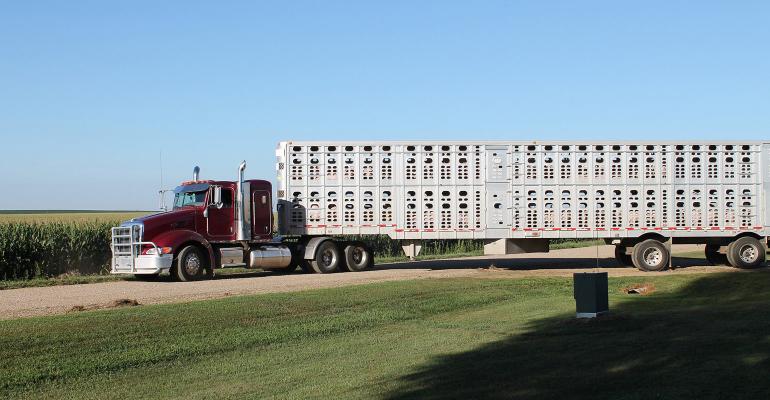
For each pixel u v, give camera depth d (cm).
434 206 2753
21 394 1066
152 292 2134
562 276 2602
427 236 2748
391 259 3816
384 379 1128
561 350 1292
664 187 2758
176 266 2533
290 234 2764
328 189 2759
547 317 1716
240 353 1354
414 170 2758
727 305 1794
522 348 1333
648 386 1003
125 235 2562
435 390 1039
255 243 2738
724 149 2766
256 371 1216
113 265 2588
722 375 1044
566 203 2750
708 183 2766
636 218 2756
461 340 1453
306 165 2764
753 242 2764
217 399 1044
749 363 1106
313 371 1206
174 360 1283
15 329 1385
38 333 1359
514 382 1064
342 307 1836
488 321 1703
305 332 1534
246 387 1109
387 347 1401
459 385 1062
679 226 2762
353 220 2758
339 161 2762
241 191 2698
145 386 1120
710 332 1388
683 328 1449
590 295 1628
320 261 2791
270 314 1684
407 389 1056
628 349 1265
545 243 2794
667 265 2764
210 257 2597
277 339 1467
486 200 2753
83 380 1146
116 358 1253
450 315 1842
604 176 2756
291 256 2777
